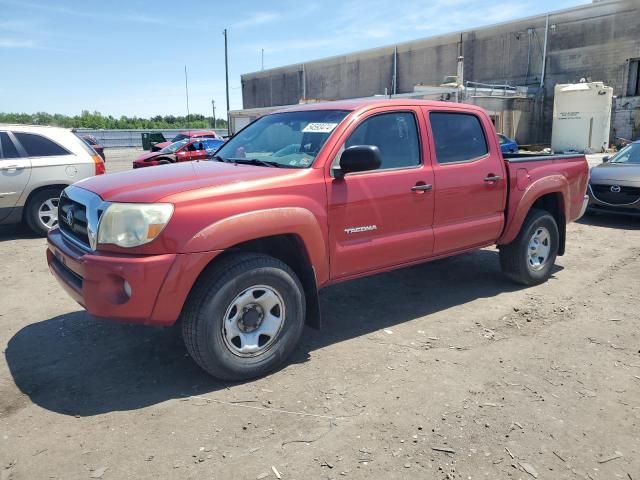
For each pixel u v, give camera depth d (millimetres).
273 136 4469
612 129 32125
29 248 7672
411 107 4469
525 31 36688
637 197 9016
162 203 3189
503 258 5527
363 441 2875
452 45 41500
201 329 3305
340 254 3928
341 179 3873
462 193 4684
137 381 3564
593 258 6883
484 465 2678
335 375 3633
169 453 2777
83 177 8555
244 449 2811
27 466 2676
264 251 3932
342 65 50875
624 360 3857
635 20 31344
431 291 5484
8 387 3496
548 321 4629
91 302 3229
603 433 2953
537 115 35281
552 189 5512
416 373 3654
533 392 3396
